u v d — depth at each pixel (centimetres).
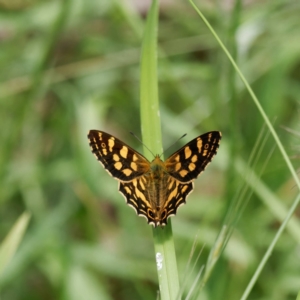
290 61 78
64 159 79
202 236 74
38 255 74
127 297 77
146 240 77
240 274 74
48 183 79
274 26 79
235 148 71
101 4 79
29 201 77
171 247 64
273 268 74
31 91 77
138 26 77
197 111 77
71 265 74
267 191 71
